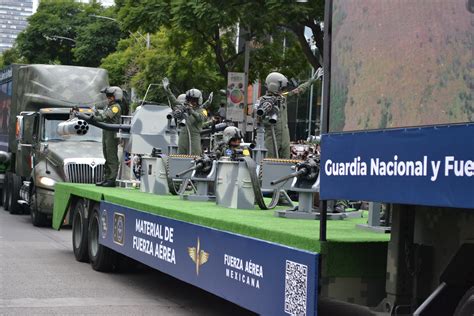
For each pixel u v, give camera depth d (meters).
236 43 35.94
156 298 11.96
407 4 5.88
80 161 22.06
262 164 10.70
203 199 12.52
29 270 14.39
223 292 8.50
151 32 27.45
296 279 6.91
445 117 5.41
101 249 14.10
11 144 28.02
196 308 11.20
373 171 6.08
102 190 14.76
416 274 6.67
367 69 6.30
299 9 22.61
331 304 10.90
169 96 15.66
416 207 6.76
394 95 5.96
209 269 8.91
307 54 25.42
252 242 7.81
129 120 17.42
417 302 6.65
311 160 9.66
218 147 12.91
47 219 23.11
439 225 6.52
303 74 36.03
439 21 5.53
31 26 76.25
